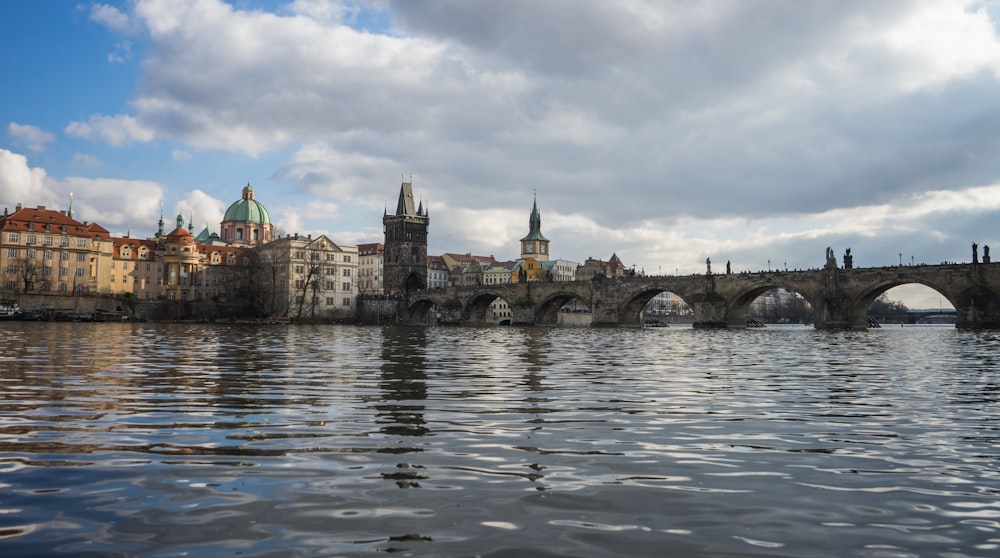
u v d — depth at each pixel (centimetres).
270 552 666
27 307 16000
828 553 680
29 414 1497
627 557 664
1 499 831
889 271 11981
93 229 17838
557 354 4253
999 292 10881
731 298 14275
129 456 1071
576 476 970
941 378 2583
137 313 17612
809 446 1198
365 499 844
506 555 666
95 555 653
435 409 1617
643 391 2050
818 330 12850
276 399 1781
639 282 16038
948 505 840
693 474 988
